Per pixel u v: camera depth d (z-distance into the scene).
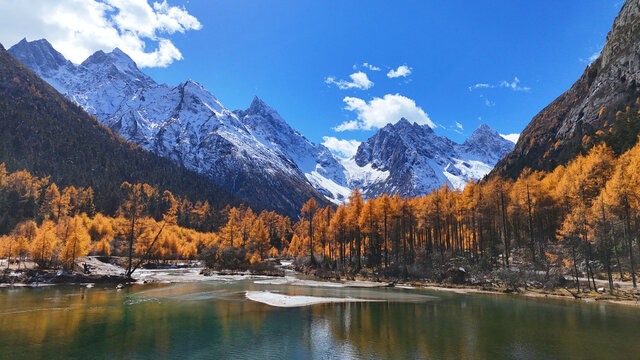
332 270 78.94
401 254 80.56
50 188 125.94
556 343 24.20
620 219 51.16
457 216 73.69
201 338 24.91
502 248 68.38
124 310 34.03
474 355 21.70
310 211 94.69
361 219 75.94
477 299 43.47
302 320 30.80
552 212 70.56
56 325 27.69
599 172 62.00
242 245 100.44
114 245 98.31
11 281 51.25
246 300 40.91
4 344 22.70
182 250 107.31
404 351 22.44
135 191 160.62
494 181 70.75
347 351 22.41
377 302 40.72
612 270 55.00
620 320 31.12
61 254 58.25
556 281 51.38
